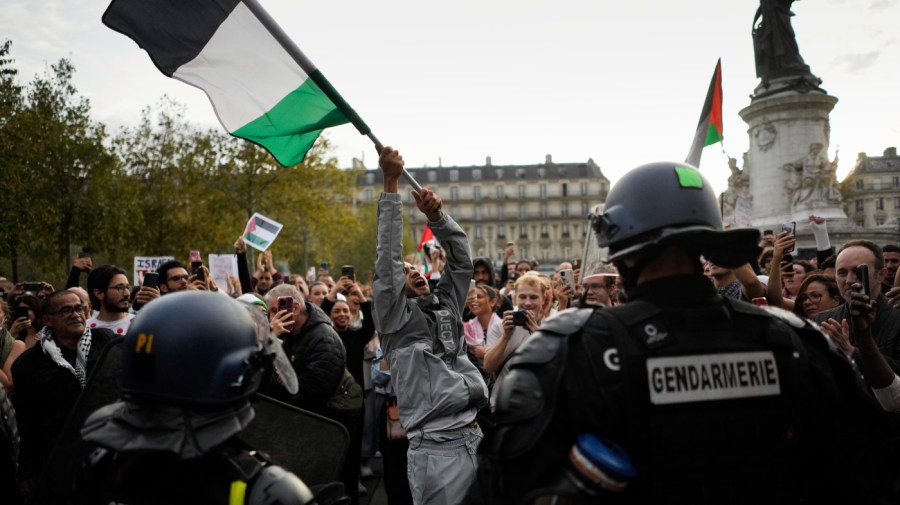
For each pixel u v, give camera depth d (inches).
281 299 163.6
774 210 699.4
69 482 88.7
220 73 152.2
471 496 68.9
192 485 64.7
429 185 4758.9
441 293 166.9
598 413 63.0
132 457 66.7
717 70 264.2
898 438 116.7
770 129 702.5
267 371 75.6
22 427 167.9
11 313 280.7
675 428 62.7
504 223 4726.9
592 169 4763.8
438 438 151.4
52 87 927.0
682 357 64.4
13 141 772.0
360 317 319.6
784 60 710.5
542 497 61.3
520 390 65.0
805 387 66.8
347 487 231.0
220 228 1293.1
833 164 697.6
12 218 765.9
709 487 62.5
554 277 314.2
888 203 1733.5
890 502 69.6
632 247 71.2
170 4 150.8
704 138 264.1
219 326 66.4
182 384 63.7
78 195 940.0
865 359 122.3
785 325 69.6
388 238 153.2
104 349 93.8
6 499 139.5
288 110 154.6
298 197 1359.5
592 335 65.4
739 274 184.7
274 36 144.2
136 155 1224.8
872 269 172.7
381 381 218.5
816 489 71.2
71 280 292.0
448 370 154.0
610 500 63.2
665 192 72.0
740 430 63.5
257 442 95.3
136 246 1187.3
